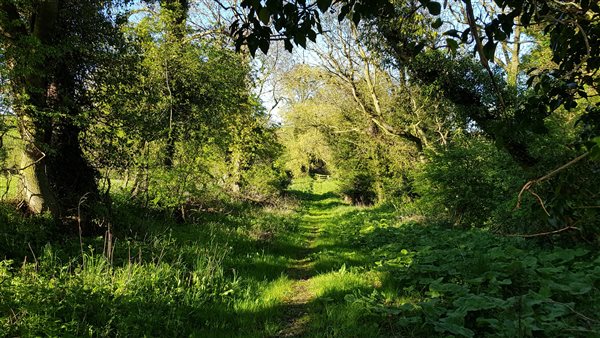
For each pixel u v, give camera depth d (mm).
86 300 4504
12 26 6699
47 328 3914
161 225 10211
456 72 9516
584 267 5129
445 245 7719
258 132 17688
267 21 1866
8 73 6309
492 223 9531
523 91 9336
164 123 10602
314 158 36000
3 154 7484
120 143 9664
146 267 6145
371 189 26438
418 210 14375
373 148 23281
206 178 12078
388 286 5875
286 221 15930
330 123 25078
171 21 10750
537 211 2205
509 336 3611
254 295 6199
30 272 5219
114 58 9047
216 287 6090
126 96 9711
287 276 7625
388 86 20609
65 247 6707
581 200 2107
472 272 5336
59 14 8141
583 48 2324
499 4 1956
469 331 3764
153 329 4496
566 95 2393
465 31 1885
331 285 6336
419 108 16141
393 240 9773
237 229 11836
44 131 7598
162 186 10156
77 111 8508
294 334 4828
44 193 7723
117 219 8781
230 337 4578
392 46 9781
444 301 4812
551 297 4633
